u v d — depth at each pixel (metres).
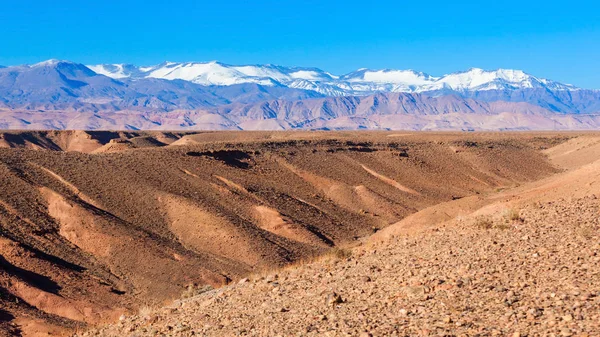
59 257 55.34
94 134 186.88
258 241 63.00
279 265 58.28
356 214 86.31
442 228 20.20
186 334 13.14
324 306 12.70
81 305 45.03
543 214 18.73
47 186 66.00
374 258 16.78
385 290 12.98
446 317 10.04
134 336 14.22
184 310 16.12
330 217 81.31
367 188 94.25
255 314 13.46
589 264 12.35
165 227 65.75
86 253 57.47
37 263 51.31
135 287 52.12
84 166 74.38
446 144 132.75
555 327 8.88
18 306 43.53
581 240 14.59
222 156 93.25
